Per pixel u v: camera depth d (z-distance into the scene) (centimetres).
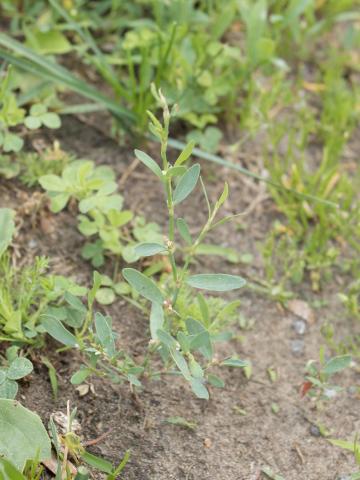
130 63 89
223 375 82
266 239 90
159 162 92
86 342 80
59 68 89
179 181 75
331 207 91
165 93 91
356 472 78
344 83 100
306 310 86
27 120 86
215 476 77
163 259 86
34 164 87
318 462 79
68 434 74
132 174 91
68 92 94
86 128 92
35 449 73
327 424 81
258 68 99
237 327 85
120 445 77
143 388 79
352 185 94
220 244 89
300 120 97
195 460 77
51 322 75
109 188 83
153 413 78
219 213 90
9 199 86
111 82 90
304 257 89
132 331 82
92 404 78
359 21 106
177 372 78
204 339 72
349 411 81
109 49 96
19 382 78
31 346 79
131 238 87
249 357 83
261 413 80
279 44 101
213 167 93
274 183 89
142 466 76
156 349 78
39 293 80
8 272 81
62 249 85
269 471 78
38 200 86
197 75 92
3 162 87
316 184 92
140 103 90
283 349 84
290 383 82
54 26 93
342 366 76
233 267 88
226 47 94
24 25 93
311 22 101
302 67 102
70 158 88
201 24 97
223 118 95
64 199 83
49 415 77
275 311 86
